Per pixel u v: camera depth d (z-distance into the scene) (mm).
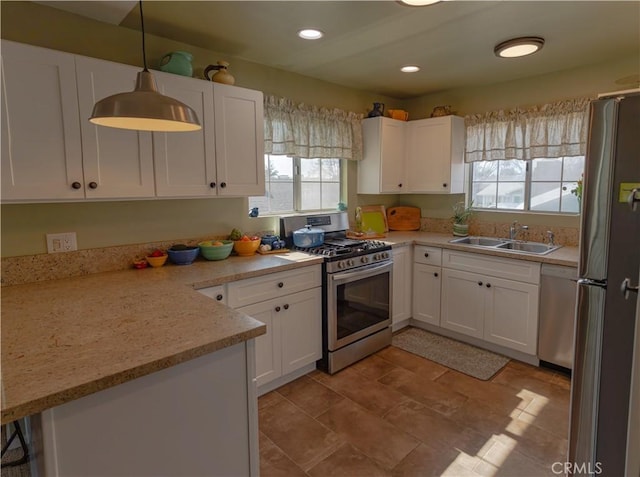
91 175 1953
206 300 1690
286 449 2014
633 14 2105
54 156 1835
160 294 1787
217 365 1307
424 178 3752
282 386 2633
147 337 1273
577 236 3129
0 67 1665
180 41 2494
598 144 1568
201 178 2371
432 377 2740
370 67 3051
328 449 2014
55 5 1996
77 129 1892
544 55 2770
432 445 2033
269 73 3012
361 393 2543
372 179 3689
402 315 3516
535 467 1860
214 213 2797
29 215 2043
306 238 3021
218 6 2012
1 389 956
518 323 2902
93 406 1058
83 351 1170
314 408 2377
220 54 2707
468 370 2830
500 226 3580
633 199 1506
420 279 3527
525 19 2174
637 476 1009
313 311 2721
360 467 1884
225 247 2607
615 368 1611
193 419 1266
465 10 2059
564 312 2656
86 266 2230
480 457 1938
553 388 2570
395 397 2490
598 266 1613
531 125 3254
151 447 1180
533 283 2789
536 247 3256
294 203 3383
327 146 3393
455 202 3883
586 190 1616
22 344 1220
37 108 1773
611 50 2676
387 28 2293
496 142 3467
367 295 3025
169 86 2193
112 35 2236
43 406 931
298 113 3158
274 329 2488
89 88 1912
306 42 2514
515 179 3510
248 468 1421
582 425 1713
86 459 1059
